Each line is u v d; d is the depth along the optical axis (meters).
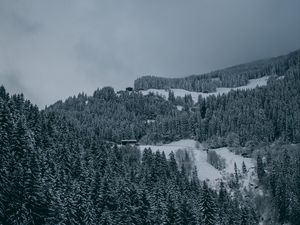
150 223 98.25
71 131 157.88
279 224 143.88
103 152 144.62
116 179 113.19
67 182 95.00
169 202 103.62
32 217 69.88
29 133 105.50
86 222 83.50
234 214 125.00
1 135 81.38
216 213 106.38
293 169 163.88
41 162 91.94
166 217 97.88
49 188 78.56
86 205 85.31
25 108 143.12
